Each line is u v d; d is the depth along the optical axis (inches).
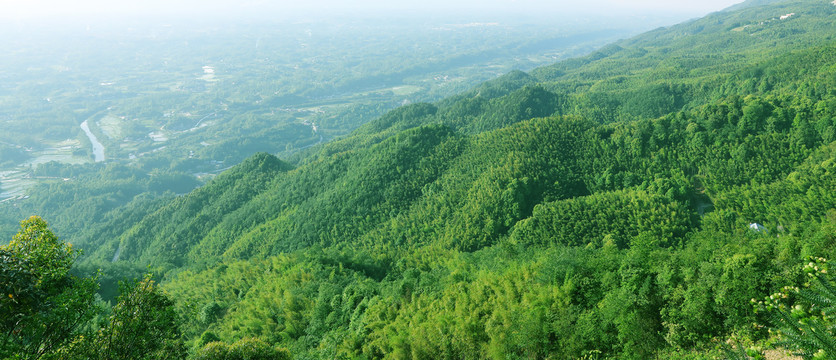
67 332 780.6
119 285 900.0
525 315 1327.5
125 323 852.0
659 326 1152.8
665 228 2893.7
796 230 1707.7
